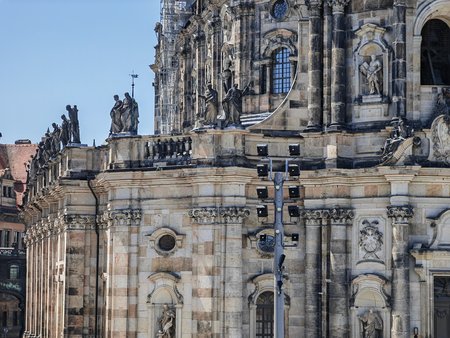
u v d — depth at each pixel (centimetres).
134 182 9881
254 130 9769
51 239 12481
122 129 10038
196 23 12706
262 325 9694
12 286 18350
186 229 9756
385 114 9606
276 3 10856
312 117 9788
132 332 9838
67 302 11000
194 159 9656
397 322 9262
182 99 13450
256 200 9694
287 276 9688
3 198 19625
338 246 9500
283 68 10819
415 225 9400
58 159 12050
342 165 9588
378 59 9650
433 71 10094
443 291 9581
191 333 9644
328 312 9512
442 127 9450
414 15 9650
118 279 9881
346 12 9781
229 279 9519
